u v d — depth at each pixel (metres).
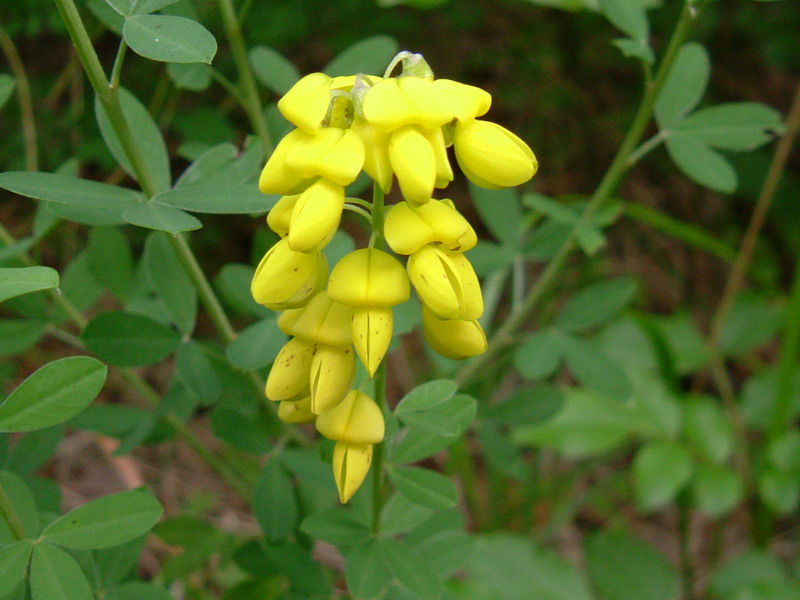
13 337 0.27
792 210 0.59
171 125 0.45
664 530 0.47
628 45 0.27
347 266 0.17
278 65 0.30
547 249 0.32
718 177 0.28
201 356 0.25
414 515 0.24
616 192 0.60
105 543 0.19
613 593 0.39
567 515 0.43
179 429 0.30
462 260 0.18
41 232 0.27
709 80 0.64
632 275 0.58
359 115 0.16
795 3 0.61
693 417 0.42
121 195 0.20
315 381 0.18
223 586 0.35
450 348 0.19
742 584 0.38
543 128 0.61
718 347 0.47
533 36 0.61
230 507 0.42
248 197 0.20
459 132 0.17
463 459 0.40
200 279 0.24
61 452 0.44
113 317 0.24
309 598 0.26
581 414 0.42
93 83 0.19
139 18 0.18
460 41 0.60
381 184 0.16
